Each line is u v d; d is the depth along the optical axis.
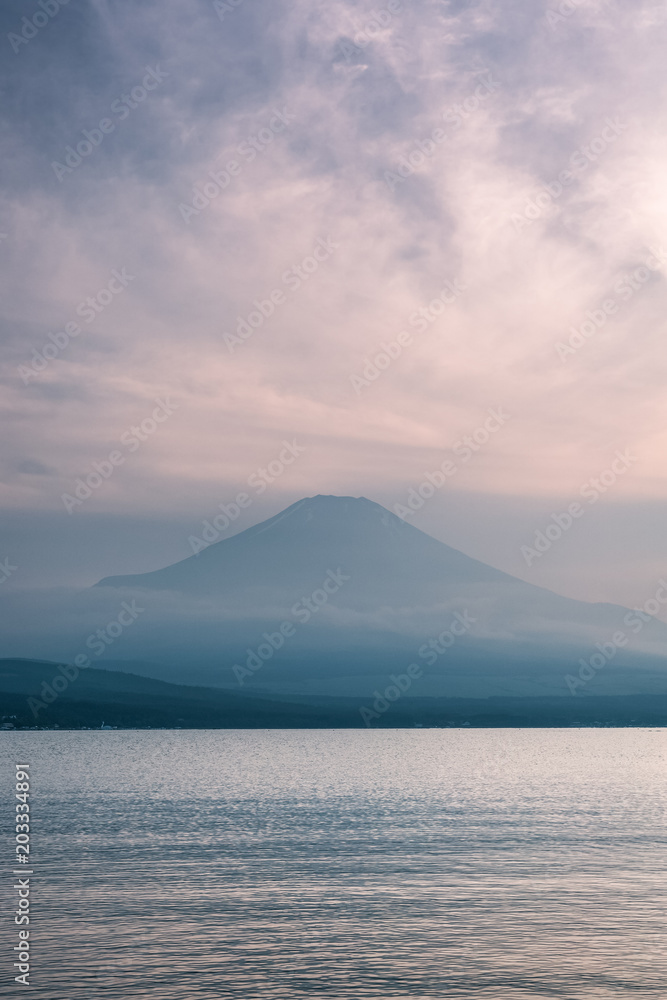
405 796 110.44
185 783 131.12
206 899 48.06
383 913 44.91
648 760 190.25
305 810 93.50
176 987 34.12
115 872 55.78
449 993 33.44
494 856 61.69
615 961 37.19
